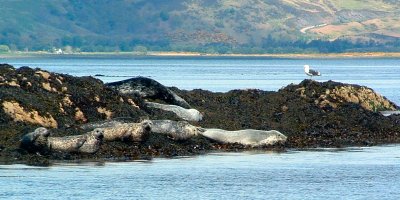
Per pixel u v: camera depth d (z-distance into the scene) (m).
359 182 91.88
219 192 85.44
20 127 109.44
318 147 119.25
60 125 115.12
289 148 117.69
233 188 87.69
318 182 91.75
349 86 163.50
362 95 163.62
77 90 124.81
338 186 89.44
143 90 137.62
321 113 142.62
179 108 131.25
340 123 137.62
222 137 116.88
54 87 123.50
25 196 81.06
